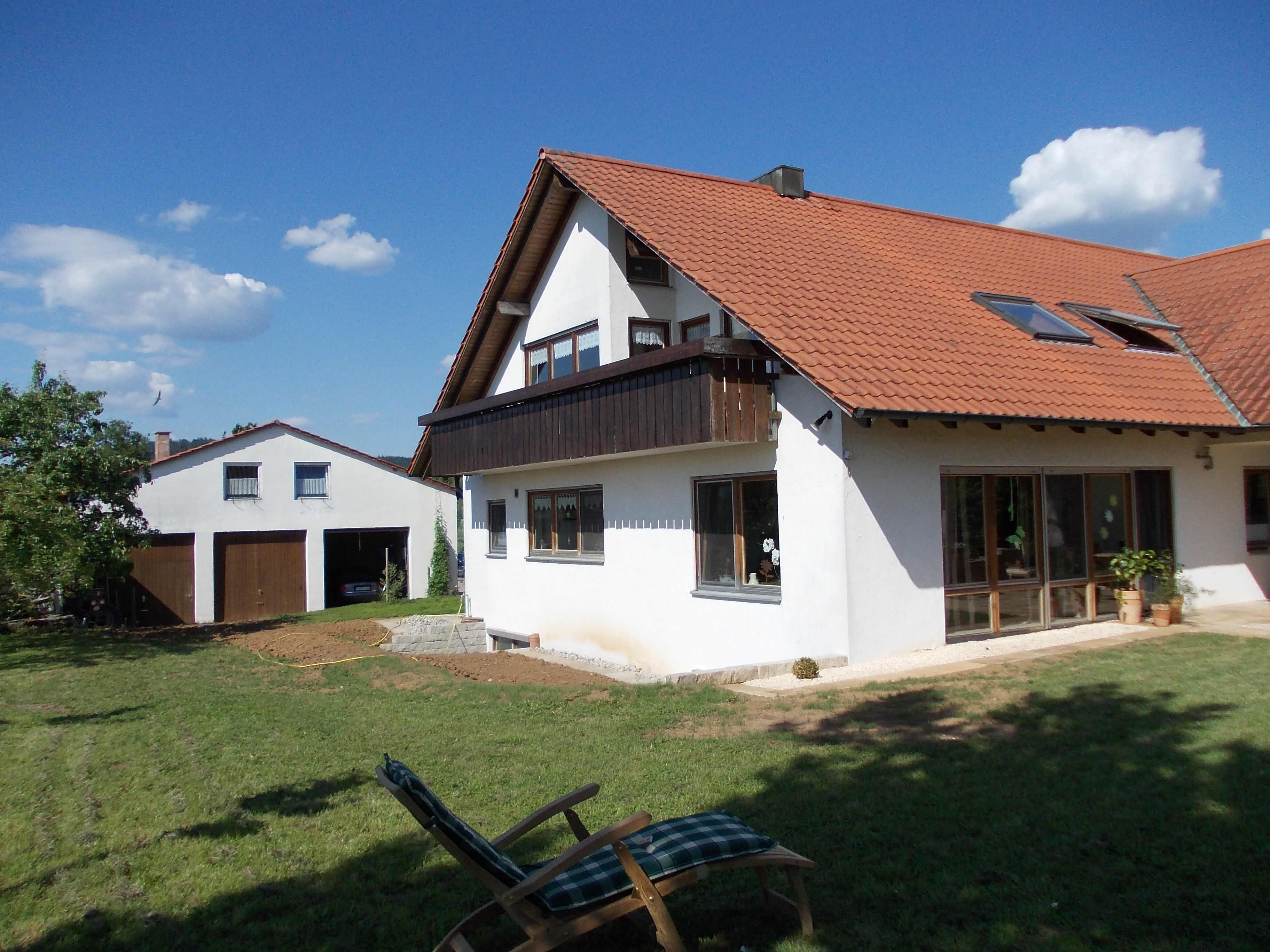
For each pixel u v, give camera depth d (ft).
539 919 12.01
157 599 92.94
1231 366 47.14
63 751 25.89
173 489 94.12
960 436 38.40
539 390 47.60
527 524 58.85
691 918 14.29
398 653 54.49
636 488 47.62
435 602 98.68
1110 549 43.50
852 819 17.85
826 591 35.88
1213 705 25.45
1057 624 41.22
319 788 21.42
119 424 68.28
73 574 60.13
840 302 40.83
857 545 35.32
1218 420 42.57
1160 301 56.90
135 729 28.73
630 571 48.19
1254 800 17.75
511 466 52.65
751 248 43.98
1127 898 14.03
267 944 13.69
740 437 37.22
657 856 12.81
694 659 43.55
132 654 51.62
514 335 58.70
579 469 52.80
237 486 97.71
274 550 98.94
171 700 34.45
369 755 24.45
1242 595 47.98
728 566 41.86
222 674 42.42
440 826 11.94
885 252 49.80
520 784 21.12
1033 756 21.45
